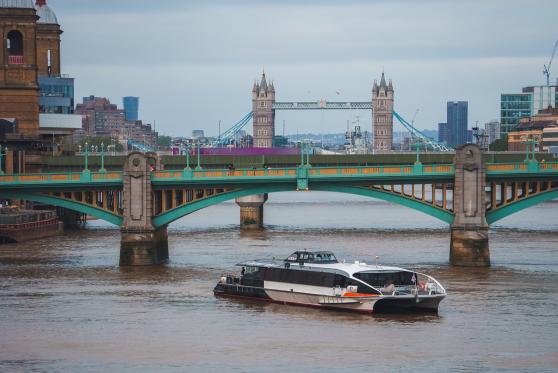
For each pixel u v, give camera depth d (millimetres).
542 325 178875
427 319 184375
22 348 165250
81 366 155250
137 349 164500
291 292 198375
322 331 176000
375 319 185125
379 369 152875
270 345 166750
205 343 168000
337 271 193375
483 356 159500
